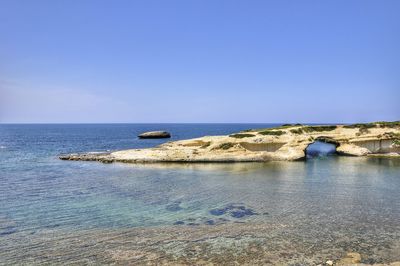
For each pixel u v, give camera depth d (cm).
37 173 3884
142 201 2500
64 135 15575
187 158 4947
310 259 1462
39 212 2195
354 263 1421
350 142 5906
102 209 2272
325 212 2195
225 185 3141
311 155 5884
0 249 1580
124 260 1462
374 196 2669
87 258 1484
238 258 1476
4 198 2586
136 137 13488
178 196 2669
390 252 1538
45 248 1594
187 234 1780
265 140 5297
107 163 4841
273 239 1703
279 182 3297
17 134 16612
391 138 5775
